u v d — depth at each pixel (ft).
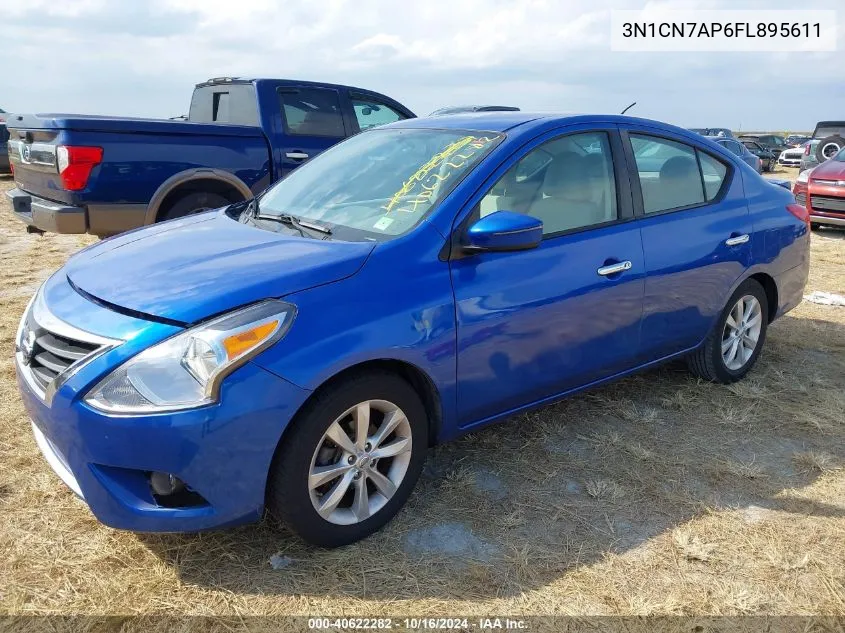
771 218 14.17
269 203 11.75
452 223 9.43
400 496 9.25
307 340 7.88
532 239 9.32
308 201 11.16
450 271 9.23
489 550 8.89
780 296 14.83
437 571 8.48
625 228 11.43
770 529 9.51
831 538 9.34
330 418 8.21
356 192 10.79
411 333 8.68
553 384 10.77
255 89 21.58
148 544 8.77
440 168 10.37
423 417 9.25
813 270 25.30
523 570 8.54
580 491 10.32
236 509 7.85
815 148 51.70
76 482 7.91
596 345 11.13
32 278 21.80
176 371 7.41
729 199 13.44
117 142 18.01
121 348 7.56
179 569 8.35
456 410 9.58
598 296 10.85
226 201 20.30
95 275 8.98
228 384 7.45
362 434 8.65
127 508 7.61
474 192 9.76
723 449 11.72
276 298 7.97
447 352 9.12
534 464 11.04
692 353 13.51
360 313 8.31
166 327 7.61
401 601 7.97
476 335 9.41
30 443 11.15
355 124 23.66
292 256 8.79
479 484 10.41
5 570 8.21
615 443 11.75
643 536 9.29
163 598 7.88
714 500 10.18
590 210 11.12
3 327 16.74
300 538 8.61
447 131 11.38
